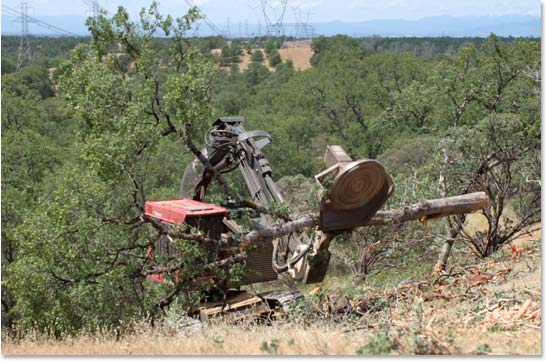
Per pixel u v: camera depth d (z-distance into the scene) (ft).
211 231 41.42
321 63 228.84
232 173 71.77
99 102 47.98
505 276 43.93
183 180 50.67
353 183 34.24
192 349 29.04
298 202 48.44
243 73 274.77
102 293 41.98
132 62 55.06
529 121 100.07
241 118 50.01
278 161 138.92
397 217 40.11
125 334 37.83
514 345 26.61
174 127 48.83
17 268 41.86
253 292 43.57
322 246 37.68
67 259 42.29
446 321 31.71
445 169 61.21
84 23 52.31
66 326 41.47
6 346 35.91
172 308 40.70
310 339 27.99
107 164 44.91
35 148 105.40
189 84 47.50
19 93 174.50
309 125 176.35
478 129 64.44
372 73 180.96
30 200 76.07
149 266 43.01
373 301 40.45
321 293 40.27
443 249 53.93
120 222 44.50
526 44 110.63
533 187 65.16
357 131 168.66
